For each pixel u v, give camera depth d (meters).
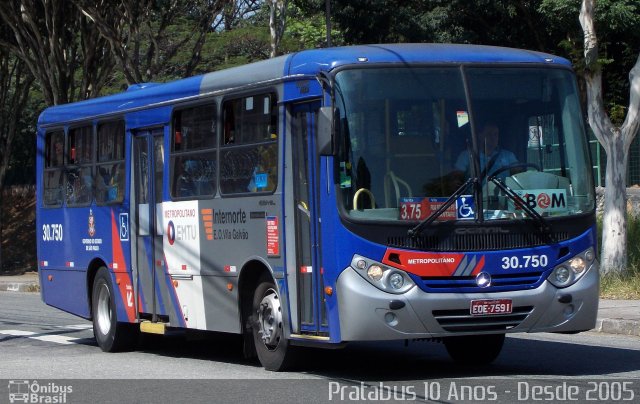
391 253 9.45
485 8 29.67
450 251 9.54
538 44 31.11
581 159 10.16
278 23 26.06
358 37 30.11
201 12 27.81
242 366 11.81
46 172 15.95
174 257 12.48
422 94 9.77
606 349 12.48
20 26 28.64
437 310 9.48
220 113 11.62
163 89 12.84
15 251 43.75
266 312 10.95
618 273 18.34
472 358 11.38
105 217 14.10
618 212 18.47
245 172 11.13
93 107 14.55
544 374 10.34
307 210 10.17
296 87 10.25
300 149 10.30
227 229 11.44
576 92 10.29
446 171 9.67
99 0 26.33
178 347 14.45
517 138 9.91
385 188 9.55
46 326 17.75
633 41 28.38
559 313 9.80
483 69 9.97
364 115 9.64
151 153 13.06
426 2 30.44
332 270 9.61
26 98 36.91
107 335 14.03
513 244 9.71
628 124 18.47
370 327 9.41
